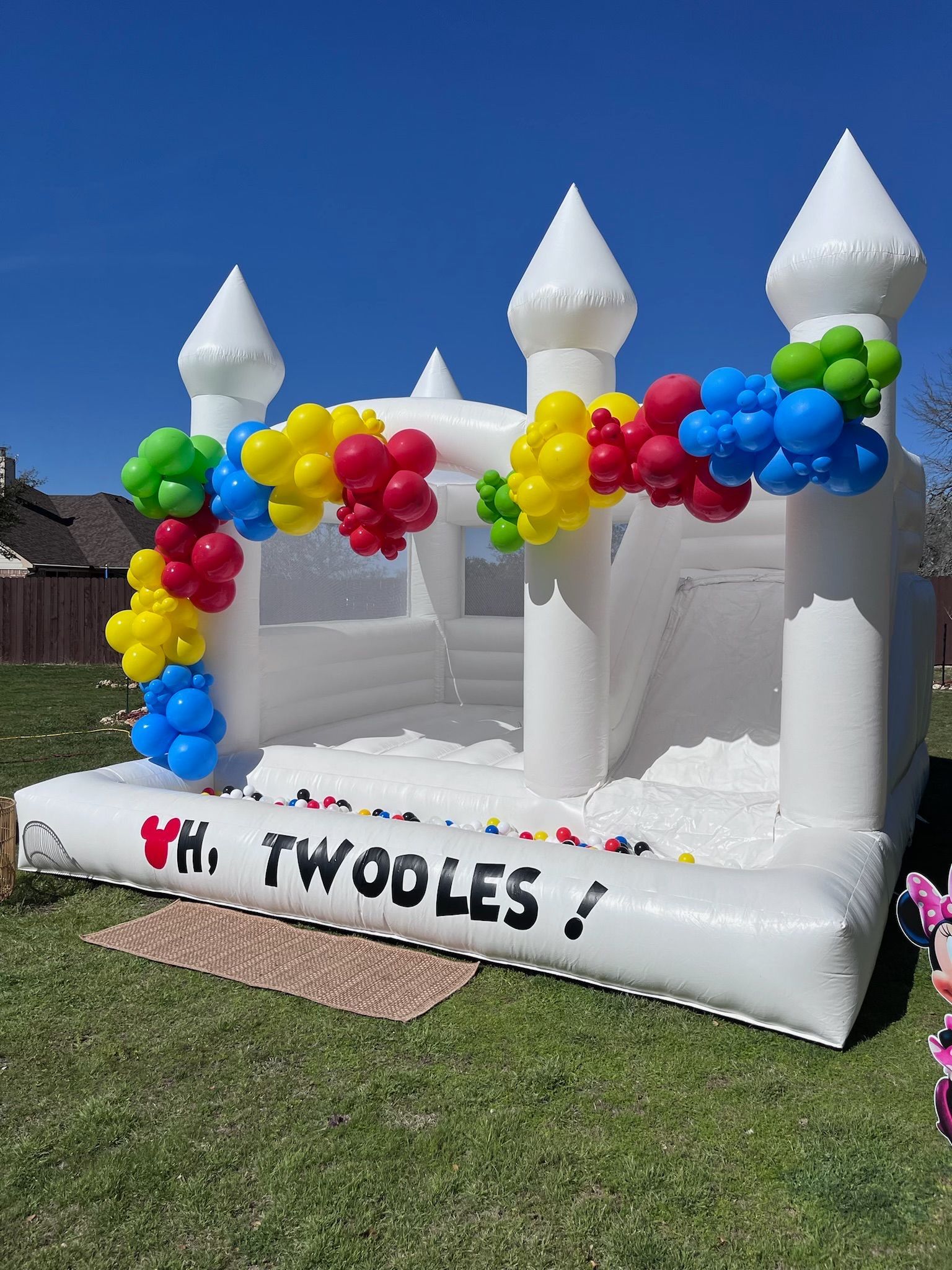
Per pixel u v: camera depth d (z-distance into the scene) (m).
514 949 4.09
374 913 4.42
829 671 4.54
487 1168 2.77
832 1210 2.60
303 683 7.41
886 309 4.54
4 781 7.68
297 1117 3.03
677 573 7.03
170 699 6.05
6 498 28.12
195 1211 2.58
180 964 4.20
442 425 5.82
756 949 3.57
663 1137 2.94
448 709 8.63
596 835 5.03
